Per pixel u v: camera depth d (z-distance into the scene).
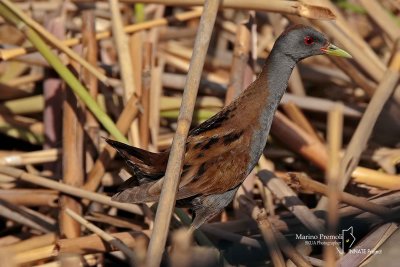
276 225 9.89
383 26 11.84
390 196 9.88
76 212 10.41
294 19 11.52
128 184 9.09
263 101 9.53
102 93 12.16
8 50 10.96
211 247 9.36
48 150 11.52
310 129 11.95
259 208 10.17
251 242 9.71
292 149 11.63
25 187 11.25
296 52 9.67
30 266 9.50
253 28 11.29
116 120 12.12
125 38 11.25
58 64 10.41
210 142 9.21
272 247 8.66
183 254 9.04
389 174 10.88
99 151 11.36
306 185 9.62
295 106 11.99
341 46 12.03
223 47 13.75
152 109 11.82
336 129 7.93
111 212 11.03
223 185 9.19
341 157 11.27
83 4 13.24
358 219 9.62
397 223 9.43
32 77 12.73
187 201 9.26
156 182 8.71
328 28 11.41
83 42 11.56
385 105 11.62
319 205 10.30
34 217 10.80
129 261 9.62
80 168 10.92
